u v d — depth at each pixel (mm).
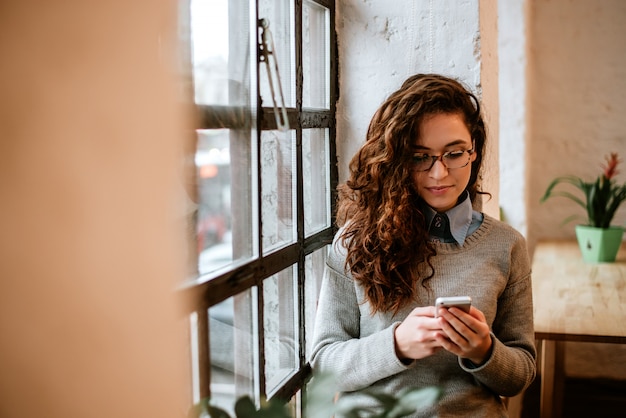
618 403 3586
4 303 427
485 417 1433
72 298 457
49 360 448
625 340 2219
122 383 490
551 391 2742
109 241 477
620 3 3840
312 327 1741
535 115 4031
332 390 875
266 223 1378
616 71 3900
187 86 929
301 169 1562
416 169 1457
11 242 429
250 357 1288
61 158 448
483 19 1859
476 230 1527
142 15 497
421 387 1445
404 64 1864
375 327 1503
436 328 1316
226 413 756
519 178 3785
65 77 449
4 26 422
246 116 1234
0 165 424
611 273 3133
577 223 4047
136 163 495
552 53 3959
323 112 1787
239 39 1191
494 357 1356
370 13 1873
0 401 433
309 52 1702
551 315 2479
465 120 1457
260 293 1305
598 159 3982
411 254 1462
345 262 1516
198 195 1011
